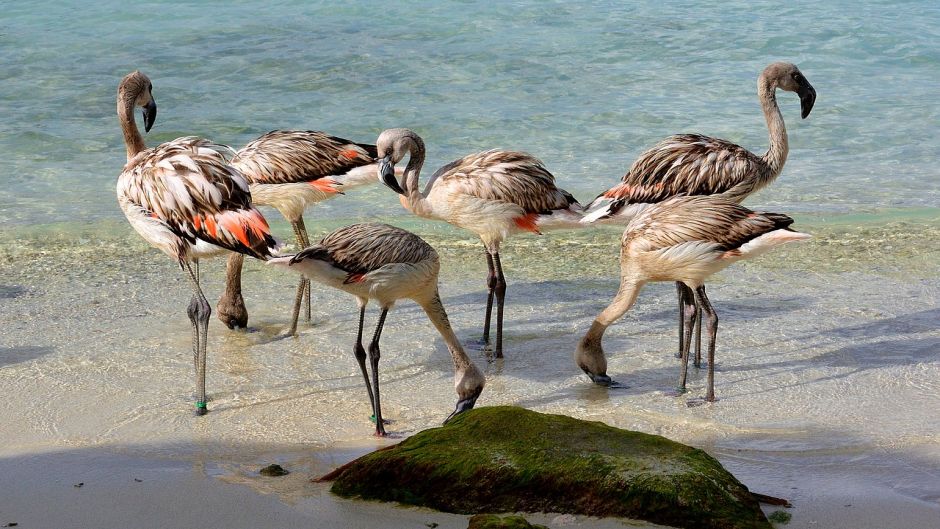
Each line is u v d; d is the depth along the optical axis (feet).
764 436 21.88
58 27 63.31
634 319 30.53
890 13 66.59
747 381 25.36
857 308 30.35
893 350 27.02
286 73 56.54
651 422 22.86
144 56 58.54
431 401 24.43
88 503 18.25
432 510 18.07
